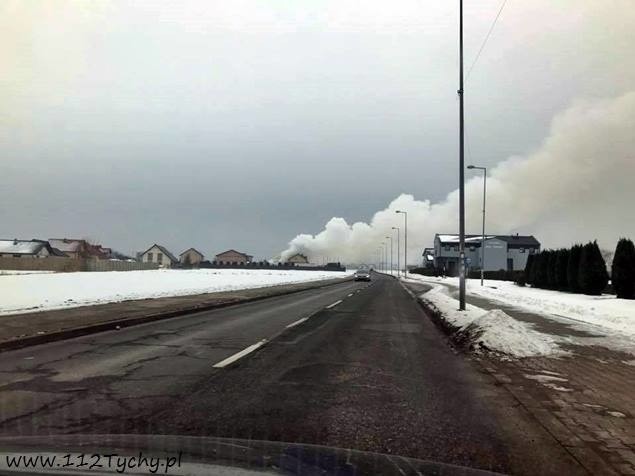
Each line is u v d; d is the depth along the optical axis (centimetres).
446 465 450
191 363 961
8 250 11344
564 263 4038
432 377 884
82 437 489
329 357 1058
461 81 2086
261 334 1390
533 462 498
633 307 2323
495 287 4959
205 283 4047
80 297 2214
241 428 572
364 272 7100
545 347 1172
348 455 455
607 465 495
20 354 1034
